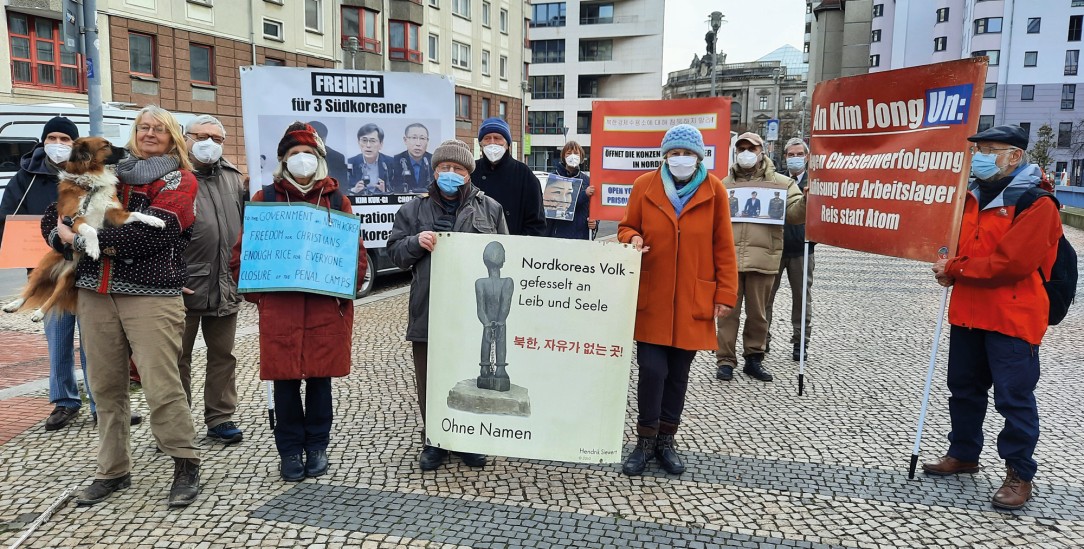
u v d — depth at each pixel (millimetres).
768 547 3037
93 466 3795
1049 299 3512
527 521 3238
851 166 4492
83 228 3014
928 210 3842
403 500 3439
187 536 3061
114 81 20156
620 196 6535
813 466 3918
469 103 38781
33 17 18938
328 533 3098
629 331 3539
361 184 5281
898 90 4066
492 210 3977
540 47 67812
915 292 10195
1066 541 3104
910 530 3197
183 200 3295
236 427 4270
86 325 3260
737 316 5586
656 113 6348
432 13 34406
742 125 89438
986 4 58406
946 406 4980
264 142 5027
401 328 7418
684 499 3494
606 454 3596
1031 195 3363
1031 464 3383
